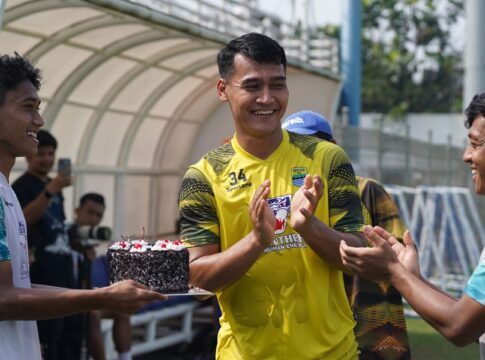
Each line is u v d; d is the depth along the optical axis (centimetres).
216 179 315
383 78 3025
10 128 283
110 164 966
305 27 1116
